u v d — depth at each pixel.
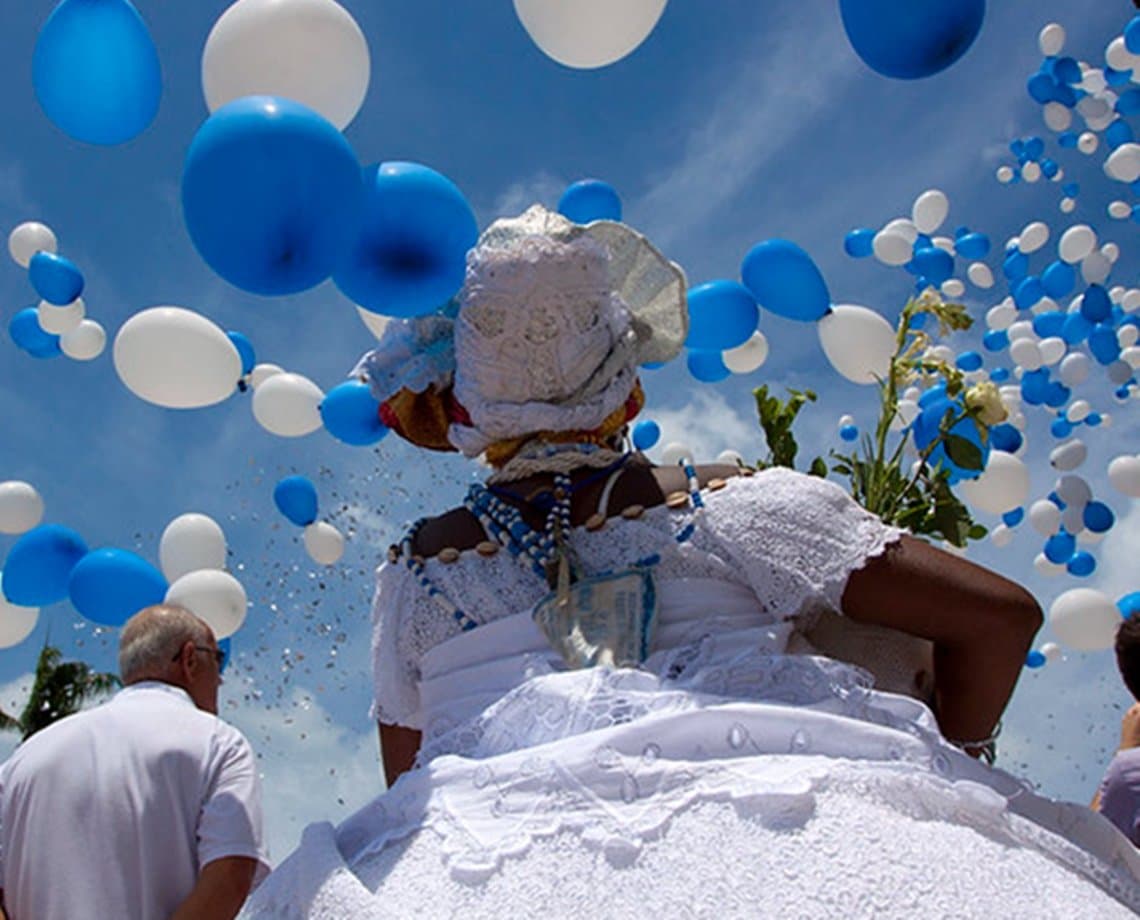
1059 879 1.21
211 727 2.85
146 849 2.65
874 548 1.49
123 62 2.48
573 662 1.47
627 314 1.80
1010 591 1.51
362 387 3.11
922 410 2.63
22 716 10.46
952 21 2.17
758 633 1.47
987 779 1.37
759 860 1.16
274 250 1.72
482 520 1.65
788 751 1.30
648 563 1.53
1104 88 4.41
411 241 1.79
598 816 1.25
